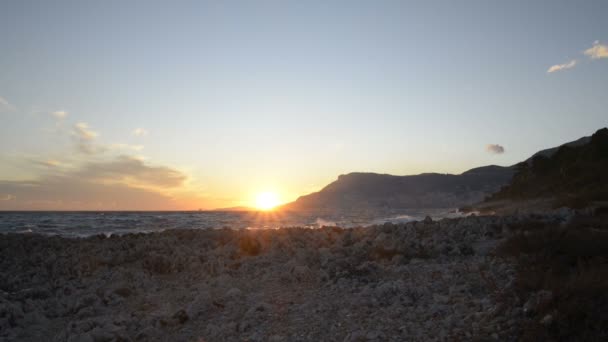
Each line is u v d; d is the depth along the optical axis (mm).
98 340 7289
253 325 7719
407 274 10461
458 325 6652
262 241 16828
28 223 58344
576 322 5871
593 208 20234
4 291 11578
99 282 12031
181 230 21188
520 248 10852
